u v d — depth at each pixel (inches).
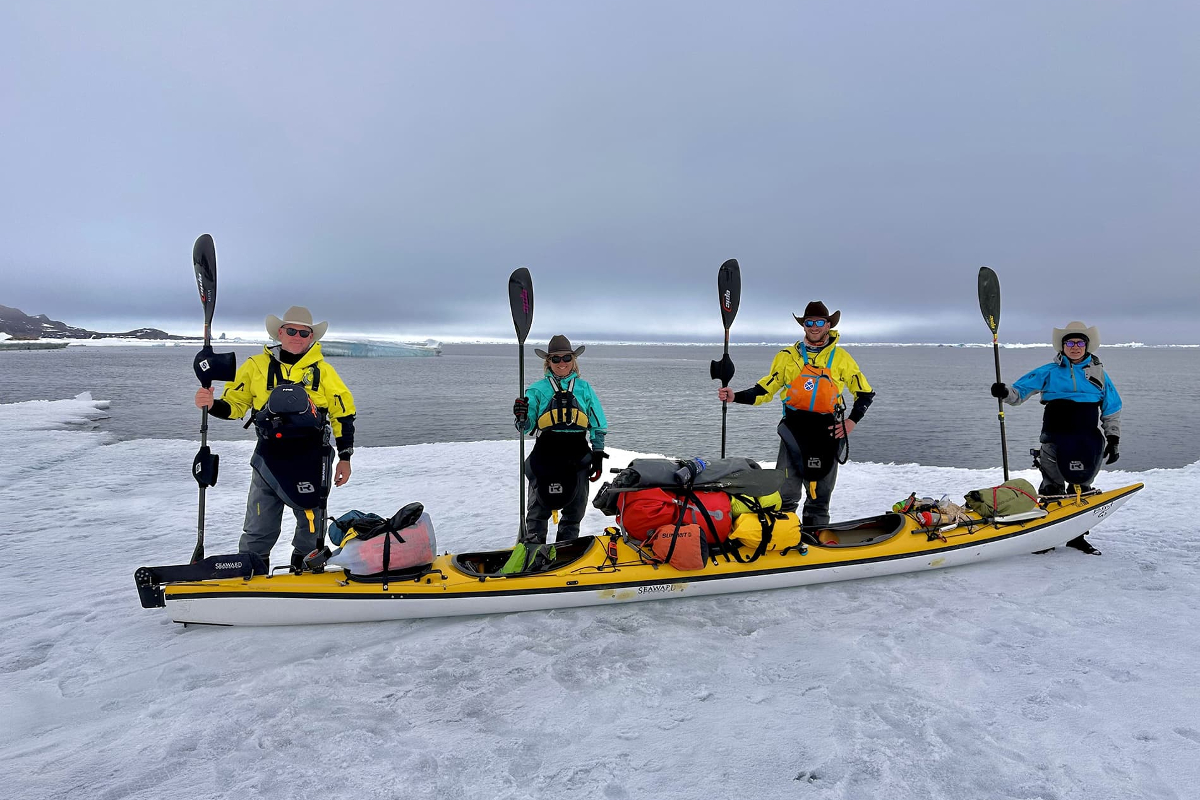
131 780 94.0
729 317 210.7
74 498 335.6
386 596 147.9
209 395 153.0
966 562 183.3
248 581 145.5
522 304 198.4
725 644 138.1
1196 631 139.5
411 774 95.2
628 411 1354.6
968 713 109.3
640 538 165.9
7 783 93.4
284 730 106.7
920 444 887.7
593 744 102.8
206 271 157.1
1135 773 92.3
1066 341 200.2
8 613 164.9
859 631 143.0
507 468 431.5
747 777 93.9
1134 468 671.8
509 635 143.4
